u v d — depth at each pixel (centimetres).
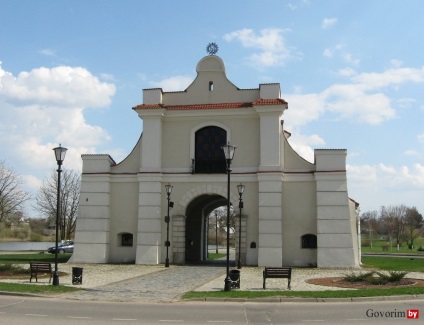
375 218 13450
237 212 3481
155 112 3625
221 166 3578
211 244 9944
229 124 3597
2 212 6419
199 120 3641
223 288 2058
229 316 1400
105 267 3219
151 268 3184
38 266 2194
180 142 3650
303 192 3434
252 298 1717
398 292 1795
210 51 3756
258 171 3441
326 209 3344
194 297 1750
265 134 3475
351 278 2262
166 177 3612
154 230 3538
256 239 3431
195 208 4244
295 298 1703
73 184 6612
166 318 1358
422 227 11288
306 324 1270
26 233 9888
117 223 3634
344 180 3362
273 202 3400
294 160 3475
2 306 1527
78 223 3622
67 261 3644
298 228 3400
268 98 3547
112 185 3678
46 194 6619
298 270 3088
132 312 1455
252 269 3139
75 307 1538
